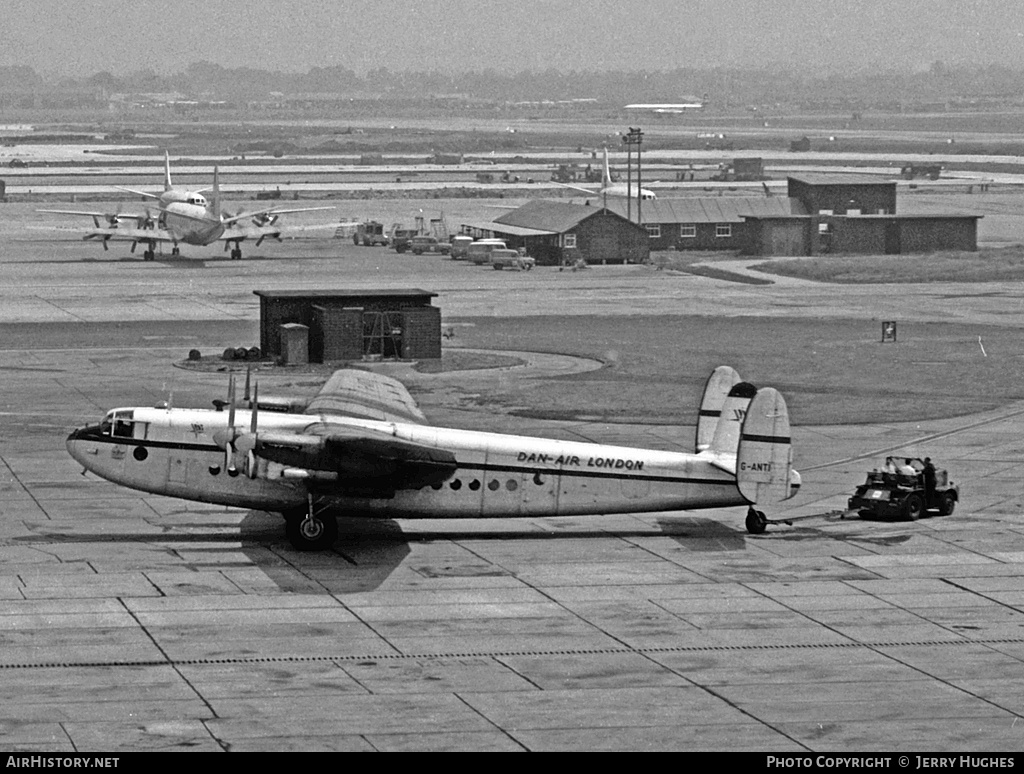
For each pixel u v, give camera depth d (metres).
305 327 158.50
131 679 58.53
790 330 191.12
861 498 89.88
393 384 92.31
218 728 53.50
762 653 63.25
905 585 74.25
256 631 64.94
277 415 81.31
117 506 89.56
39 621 65.69
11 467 101.81
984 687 59.28
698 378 150.62
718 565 77.75
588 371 155.38
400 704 56.38
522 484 81.62
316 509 79.38
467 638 64.62
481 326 193.25
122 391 138.25
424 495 80.75
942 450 114.38
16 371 151.00
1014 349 173.62
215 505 89.06
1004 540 84.06
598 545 81.81
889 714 56.19
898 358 166.00
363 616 67.56
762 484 80.94
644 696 57.78
